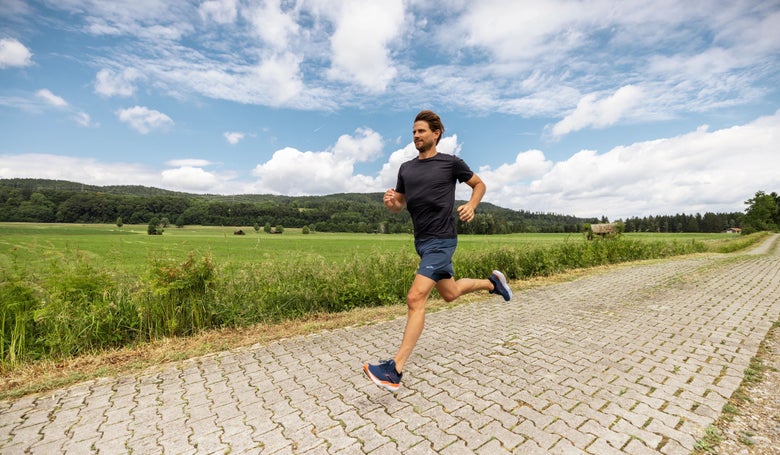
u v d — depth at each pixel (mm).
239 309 5312
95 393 3268
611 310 6133
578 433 2510
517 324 5316
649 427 2570
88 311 4434
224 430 2633
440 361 3906
